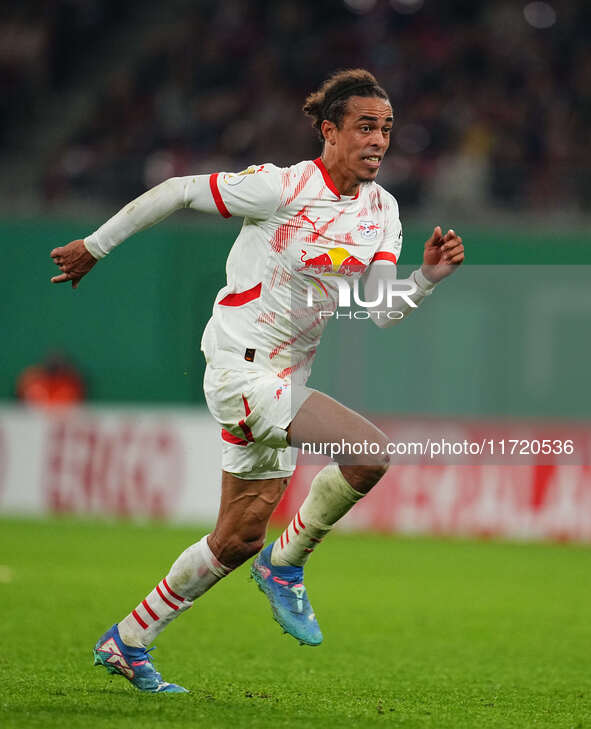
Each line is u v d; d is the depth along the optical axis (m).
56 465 57.31
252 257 18.36
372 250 18.67
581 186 65.38
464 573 41.06
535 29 77.12
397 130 72.31
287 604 18.88
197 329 63.25
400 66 75.75
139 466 55.97
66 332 64.38
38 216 65.06
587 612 32.94
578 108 73.12
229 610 31.91
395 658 25.11
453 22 78.88
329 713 17.80
